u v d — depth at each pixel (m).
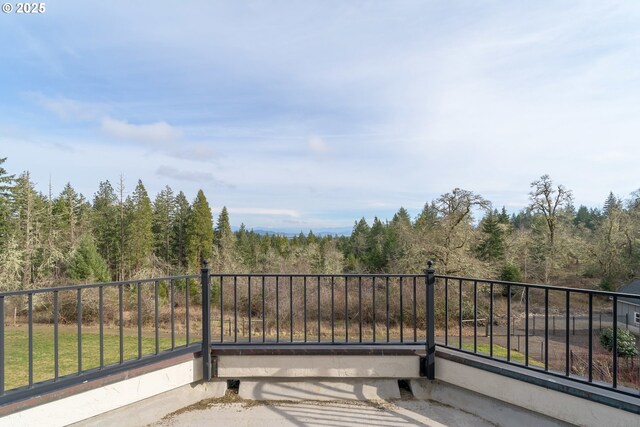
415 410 2.86
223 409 2.91
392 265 19.75
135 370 2.62
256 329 12.03
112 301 14.75
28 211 19.80
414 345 3.13
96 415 2.43
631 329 17.67
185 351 3.03
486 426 2.61
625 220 23.34
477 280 2.89
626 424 2.01
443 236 16.69
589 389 2.17
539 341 14.72
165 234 35.38
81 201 32.25
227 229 38.06
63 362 5.88
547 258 23.28
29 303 2.30
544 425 2.38
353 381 3.12
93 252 20.16
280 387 3.11
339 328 12.62
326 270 26.39
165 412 2.82
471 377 2.78
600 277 24.05
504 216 29.30
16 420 2.07
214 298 16.16
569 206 23.78
